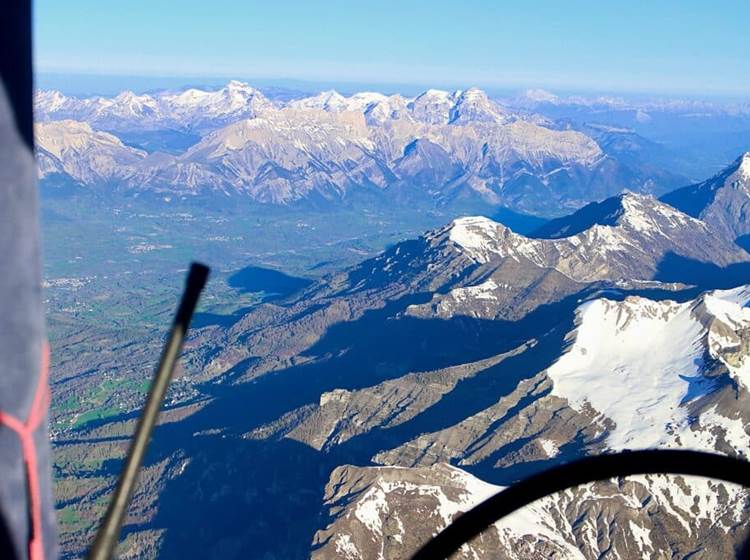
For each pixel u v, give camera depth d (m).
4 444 1.08
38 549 1.10
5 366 1.08
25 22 1.11
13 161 1.09
